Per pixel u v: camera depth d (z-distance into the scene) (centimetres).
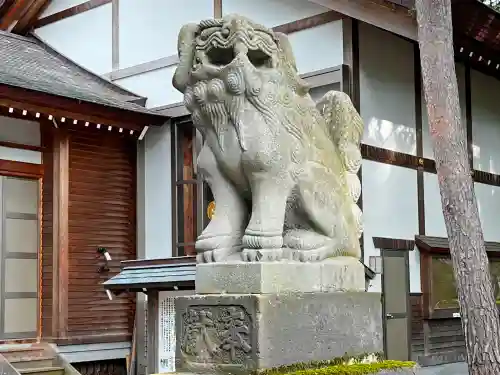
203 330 418
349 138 494
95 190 1105
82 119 1028
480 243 620
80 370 1053
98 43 1279
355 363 454
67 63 1312
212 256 428
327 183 459
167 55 1177
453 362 1100
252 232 416
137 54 1220
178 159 1152
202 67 425
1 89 924
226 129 427
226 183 441
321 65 976
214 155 439
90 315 1068
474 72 1232
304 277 429
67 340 1027
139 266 932
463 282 614
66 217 1056
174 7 1175
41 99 966
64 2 1343
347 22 955
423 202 1080
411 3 814
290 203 445
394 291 1006
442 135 631
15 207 1029
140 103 1170
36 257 1048
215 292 420
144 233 1167
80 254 1070
